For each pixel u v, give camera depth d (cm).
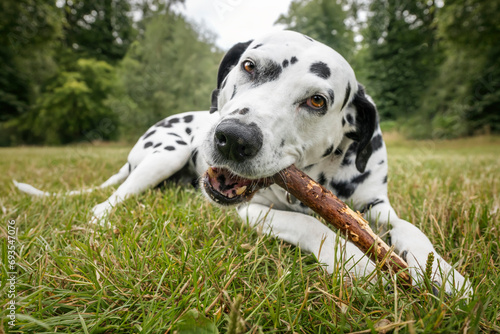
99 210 43
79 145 409
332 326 19
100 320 19
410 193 50
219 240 31
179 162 52
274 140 30
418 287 23
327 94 32
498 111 324
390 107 369
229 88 36
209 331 18
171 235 31
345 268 25
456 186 56
